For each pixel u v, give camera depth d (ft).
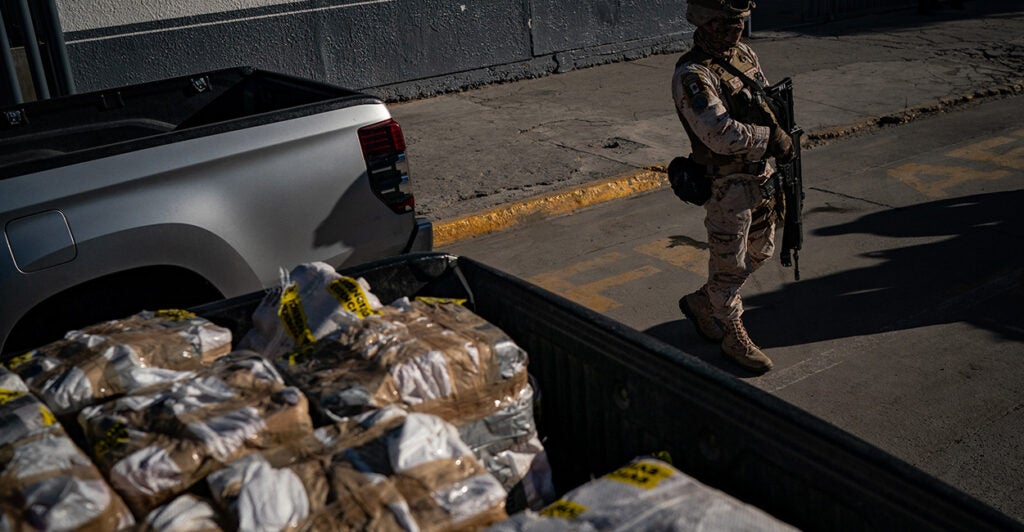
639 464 5.59
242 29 29.04
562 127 28.17
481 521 5.30
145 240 11.35
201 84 16.56
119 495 5.40
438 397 6.46
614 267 18.80
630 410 7.11
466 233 20.92
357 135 12.79
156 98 16.29
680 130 27.27
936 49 35.86
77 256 10.98
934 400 13.21
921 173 23.20
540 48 35.63
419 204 21.97
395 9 31.78
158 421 5.83
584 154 25.31
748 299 16.85
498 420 6.77
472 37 33.81
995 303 15.99
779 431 5.78
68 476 5.25
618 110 29.91
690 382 6.41
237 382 6.23
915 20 42.45
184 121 16.66
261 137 12.06
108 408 6.13
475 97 33.01
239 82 16.92
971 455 11.95
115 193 11.16
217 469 5.52
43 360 6.76
